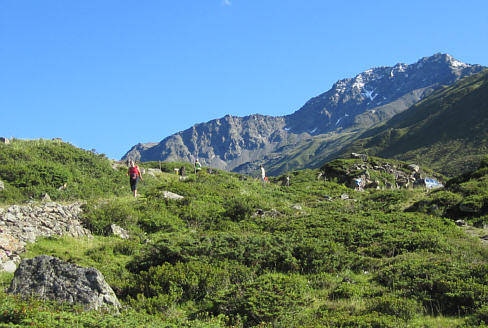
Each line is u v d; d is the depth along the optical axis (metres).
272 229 21.61
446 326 10.30
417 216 22.38
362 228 19.97
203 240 16.55
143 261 14.95
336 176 45.81
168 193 26.12
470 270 12.90
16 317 9.10
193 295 12.74
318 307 12.09
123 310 10.91
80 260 14.42
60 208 18.25
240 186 32.09
